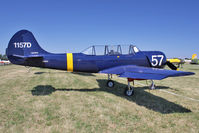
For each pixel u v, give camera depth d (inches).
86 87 322.7
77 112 172.4
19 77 482.9
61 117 158.4
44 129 132.1
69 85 343.0
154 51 324.8
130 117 161.5
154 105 203.0
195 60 1573.6
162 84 385.1
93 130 131.7
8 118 154.6
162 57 317.4
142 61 307.6
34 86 324.8
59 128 134.2
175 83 402.9
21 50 286.4
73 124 142.5
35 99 222.1
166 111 181.2
